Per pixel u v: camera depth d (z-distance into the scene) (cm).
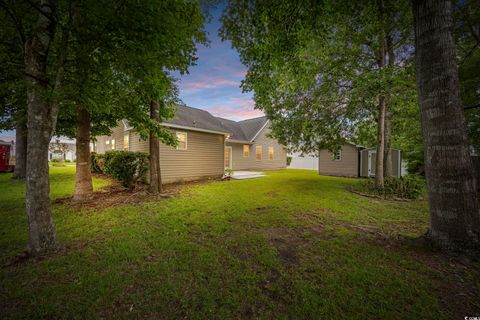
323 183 984
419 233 361
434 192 282
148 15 296
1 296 200
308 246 315
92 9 271
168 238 341
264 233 368
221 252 294
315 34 383
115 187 813
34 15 290
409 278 228
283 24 348
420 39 286
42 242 282
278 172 1686
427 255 273
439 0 268
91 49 305
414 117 707
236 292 210
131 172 745
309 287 217
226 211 501
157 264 261
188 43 420
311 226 404
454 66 266
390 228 392
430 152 284
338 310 186
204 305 192
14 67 336
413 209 534
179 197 658
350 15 379
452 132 264
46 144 290
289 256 285
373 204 583
